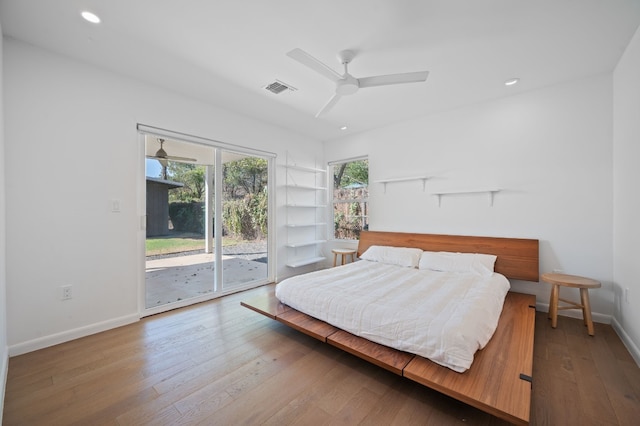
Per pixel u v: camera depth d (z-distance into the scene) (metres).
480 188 3.37
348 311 2.09
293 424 1.46
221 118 3.53
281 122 4.14
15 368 1.95
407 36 2.11
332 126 4.34
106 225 2.59
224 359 2.09
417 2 1.77
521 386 1.43
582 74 2.72
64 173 2.37
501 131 3.28
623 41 2.17
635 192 2.15
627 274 2.31
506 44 2.21
